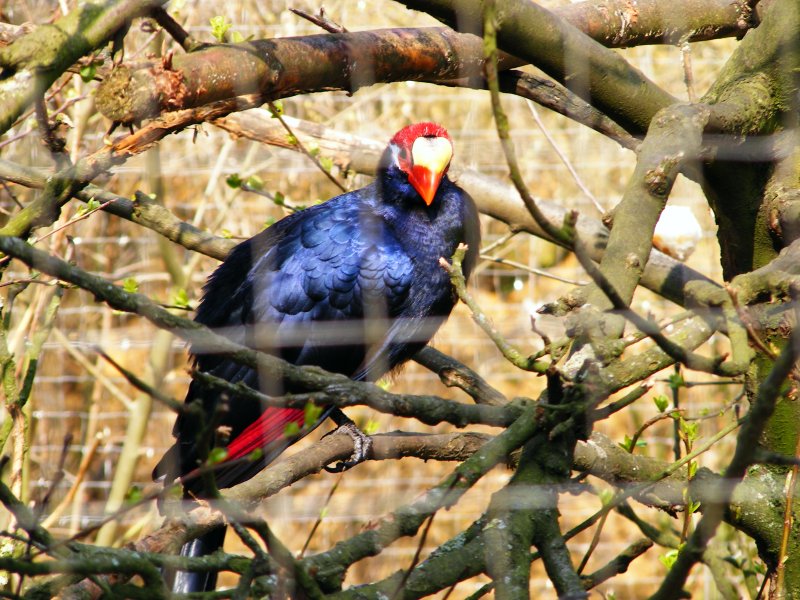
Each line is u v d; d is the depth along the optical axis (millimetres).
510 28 4680
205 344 3570
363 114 12930
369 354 6570
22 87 3885
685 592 3645
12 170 5457
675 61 12805
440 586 3689
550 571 3602
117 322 12531
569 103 5742
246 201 12477
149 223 6559
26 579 5949
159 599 3250
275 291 6531
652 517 12219
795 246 4359
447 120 13789
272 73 4555
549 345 3877
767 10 5094
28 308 8656
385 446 5496
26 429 5852
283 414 5648
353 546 3674
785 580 4812
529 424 3730
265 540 3254
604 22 5480
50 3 8461
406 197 6621
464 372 6102
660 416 4941
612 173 13820
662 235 6496
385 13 12797
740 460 3291
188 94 4297
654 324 3668
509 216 7586
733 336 3857
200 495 4910
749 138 4941
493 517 3709
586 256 3139
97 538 9164
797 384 4672
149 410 10047
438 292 6734
